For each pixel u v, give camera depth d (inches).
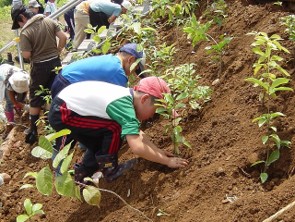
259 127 92.4
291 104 94.1
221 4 139.5
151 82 93.2
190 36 118.0
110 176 102.3
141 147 90.7
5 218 117.0
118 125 94.5
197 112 109.7
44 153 64.6
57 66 149.6
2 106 179.0
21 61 189.3
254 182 85.1
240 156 89.3
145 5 170.9
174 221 84.6
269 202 76.7
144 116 95.1
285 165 84.8
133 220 90.4
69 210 106.1
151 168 99.9
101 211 99.3
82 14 190.9
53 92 103.8
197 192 86.7
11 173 141.4
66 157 63.8
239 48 121.0
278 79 84.4
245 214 76.7
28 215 69.1
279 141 83.8
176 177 93.7
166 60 121.6
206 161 94.0
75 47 199.3
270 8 126.5
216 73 120.0
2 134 177.5
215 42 119.6
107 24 185.0
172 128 98.4
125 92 92.9
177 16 145.9
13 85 163.6
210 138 99.0
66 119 95.1
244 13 132.0
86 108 93.6
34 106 150.8
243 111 100.0
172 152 101.1
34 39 145.2
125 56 104.7
